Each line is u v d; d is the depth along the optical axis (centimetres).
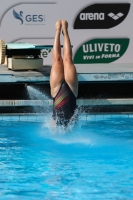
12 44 2511
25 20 2900
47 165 1620
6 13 2883
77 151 1777
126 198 1334
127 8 2945
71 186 1423
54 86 1911
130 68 2594
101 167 1602
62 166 1611
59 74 1912
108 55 2978
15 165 1620
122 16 2952
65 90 1902
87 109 2373
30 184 1442
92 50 2966
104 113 2342
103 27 2950
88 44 2956
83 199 1326
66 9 2916
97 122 2231
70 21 2928
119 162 1655
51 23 2919
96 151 1780
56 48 1977
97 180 1476
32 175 1520
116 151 1780
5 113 2334
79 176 1509
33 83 2377
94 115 2302
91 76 2345
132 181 1466
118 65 2800
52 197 1340
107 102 2327
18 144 1864
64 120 1917
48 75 2319
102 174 1530
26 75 2312
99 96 2473
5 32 2898
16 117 2267
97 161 1666
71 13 2920
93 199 1327
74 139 1930
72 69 1920
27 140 1917
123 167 1602
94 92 2547
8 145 1852
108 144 1869
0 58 2453
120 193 1369
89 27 2941
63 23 2017
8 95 2447
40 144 1862
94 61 2977
